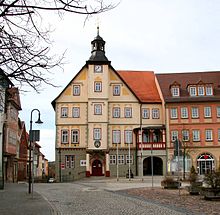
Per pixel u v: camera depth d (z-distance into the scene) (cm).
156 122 6450
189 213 1572
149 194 2622
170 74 6925
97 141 6119
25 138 7994
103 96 6219
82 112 6262
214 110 6306
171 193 2678
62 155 6156
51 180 5981
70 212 1667
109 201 2166
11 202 2116
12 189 3322
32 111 2722
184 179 4472
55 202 2123
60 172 6106
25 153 8069
